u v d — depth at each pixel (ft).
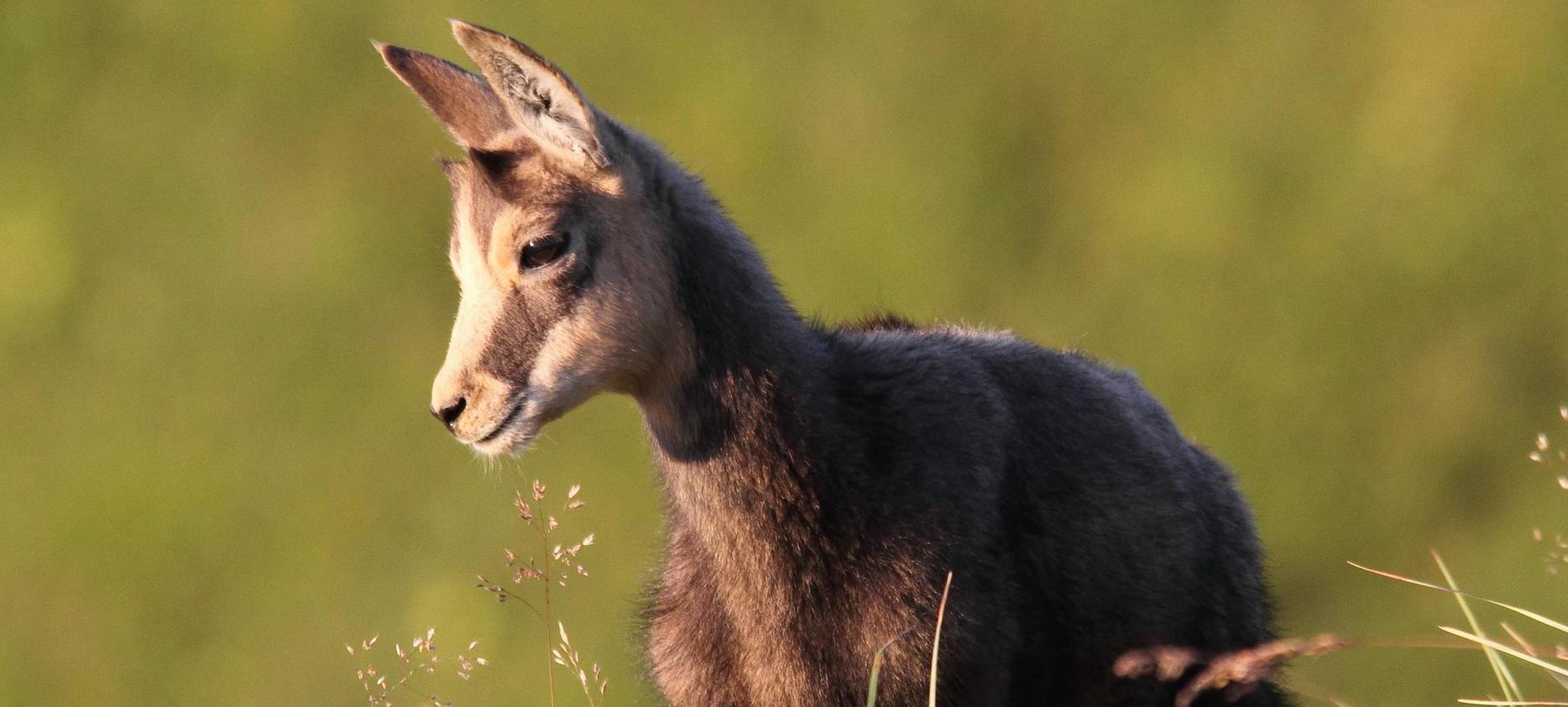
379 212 185.47
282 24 196.44
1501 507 158.30
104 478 169.48
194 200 188.14
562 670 140.36
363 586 158.81
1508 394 164.14
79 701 158.20
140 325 180.96
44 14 200.23
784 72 191.42
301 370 175.73
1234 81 186.29
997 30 192.95
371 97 192.85
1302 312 169.99
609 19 195.72
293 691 153.48
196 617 160.86
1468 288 169.89
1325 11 188.34
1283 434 164.35
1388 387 166.40
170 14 200.13
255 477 168.66
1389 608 151.84
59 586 164.55
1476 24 183.62
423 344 176.45
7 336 180.55
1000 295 176.65
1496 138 176.45
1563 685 35.65
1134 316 173.47
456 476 164.35
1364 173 176.96
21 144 193.47
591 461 156.04
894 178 182.29
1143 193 180.45
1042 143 186.91
